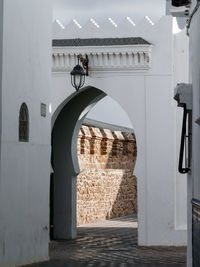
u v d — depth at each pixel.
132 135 29.91
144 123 16.95
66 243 17.69
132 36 17.03
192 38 10.40
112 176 27.03
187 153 11.86
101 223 24.33
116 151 27.67
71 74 16.50
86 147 24.08
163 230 16.81
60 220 18.88
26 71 12.70
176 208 16.84
